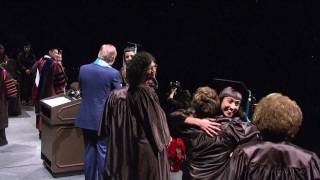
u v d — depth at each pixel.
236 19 11.33
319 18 9.28
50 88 6.62
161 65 13.62
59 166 5.00
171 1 13.48
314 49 9.59
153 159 3.16
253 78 11.06
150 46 14.16
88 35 13.93
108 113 3.34
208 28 12.43
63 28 13.66
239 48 11.37
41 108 5.34
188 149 2.88
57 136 4.96
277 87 10.47
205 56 12.67
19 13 13.09
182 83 13.03
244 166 2.04
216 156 2.76
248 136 2.70
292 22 9.71
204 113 2.97
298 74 10.02
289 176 1.98
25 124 7.84
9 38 12.59
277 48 10.23
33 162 5.59
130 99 3.18
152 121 3.09
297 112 2.07
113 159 3.23
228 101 3.02
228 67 11.79
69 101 5.03
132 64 3.18
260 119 2.10
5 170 5.25
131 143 3.18
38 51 13.38
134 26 14.20
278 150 2.02
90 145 4.33
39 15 13.34
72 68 12.41
